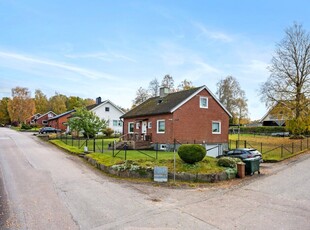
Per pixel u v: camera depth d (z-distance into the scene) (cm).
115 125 4688
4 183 1143
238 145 2959
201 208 877
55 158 1886
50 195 986
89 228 691
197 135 2548
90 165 1680
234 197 1027
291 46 3441
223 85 5819
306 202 960
